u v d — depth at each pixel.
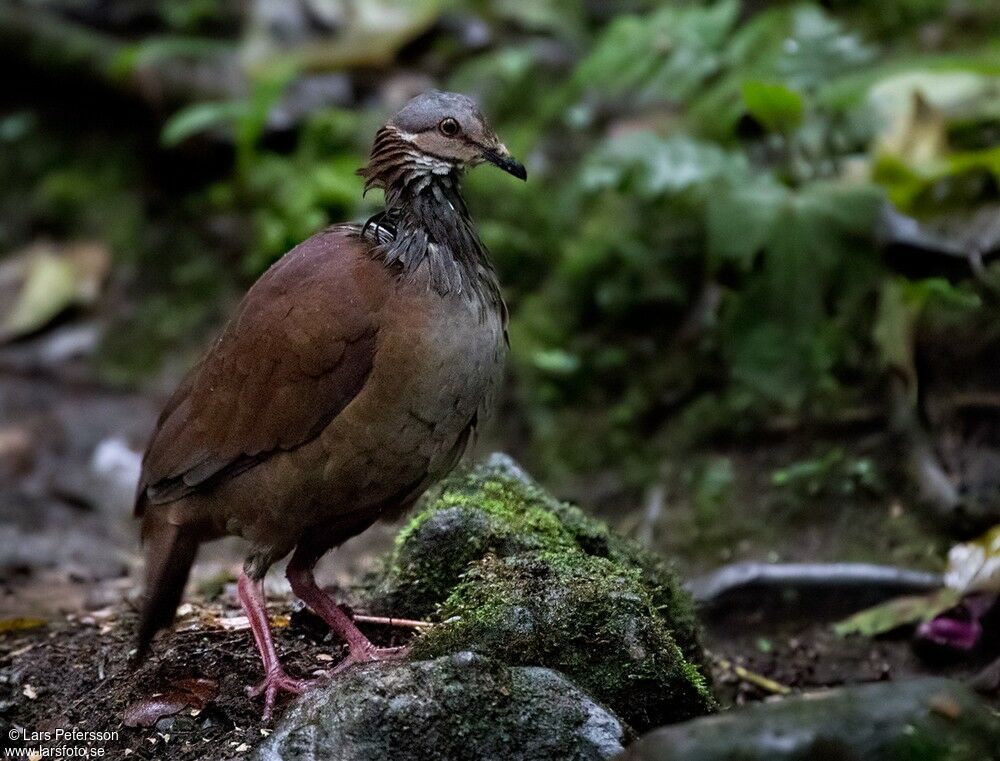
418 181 7.27
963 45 13.32
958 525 9.71
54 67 16.20
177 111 15.73
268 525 7.30
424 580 7.86
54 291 15.04
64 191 15.98
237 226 15.05
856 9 14.05
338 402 7.02
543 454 12.03
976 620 8.55
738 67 13.13
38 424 13.48
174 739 6.99
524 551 7.69
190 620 8.33
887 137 11.53
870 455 10.47
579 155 13.92
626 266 12.53
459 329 7.02
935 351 10.28
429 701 6.25
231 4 17.25
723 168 11.38
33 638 8.51
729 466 11.02
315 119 14.83
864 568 9.51
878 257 10.51
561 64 15.28
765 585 9.55
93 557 10.86
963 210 10.73
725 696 8.58
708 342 11.84
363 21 15.73
